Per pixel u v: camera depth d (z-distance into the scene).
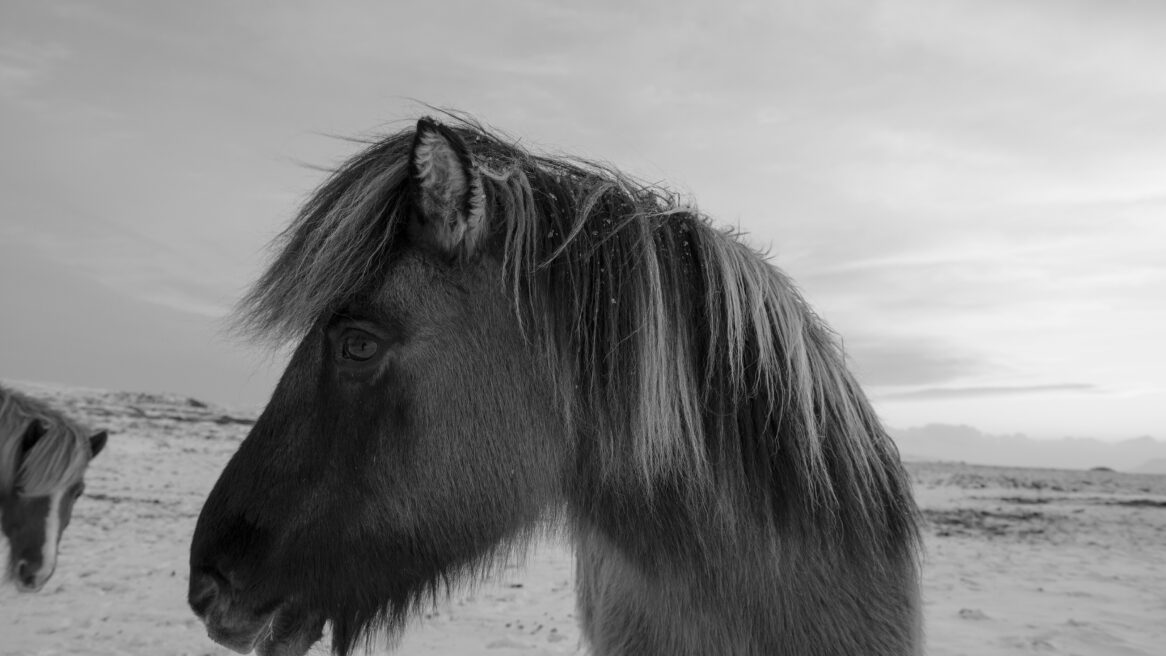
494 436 1.87
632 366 1.89
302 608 1.87
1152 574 10.36
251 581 1.83
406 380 1.84
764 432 1.92
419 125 1.69
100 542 9.96
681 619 1.95
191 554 1.91
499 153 2.08
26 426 5.77
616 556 2.01
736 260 2.06
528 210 1.94
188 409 38.66
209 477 18.81
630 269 1.93
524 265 1.91
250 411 41.19
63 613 6.39
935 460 75.19
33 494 5.75
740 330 1.93
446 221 1.81
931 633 6.53
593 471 1.93
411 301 1.85
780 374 1.97
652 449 1.87
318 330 1.91
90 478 16.86
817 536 1.90
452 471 1.85
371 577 1.87
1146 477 61.59
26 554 5.77
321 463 1.85
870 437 2.12
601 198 2.05
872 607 1.93
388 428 1.84
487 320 1.88
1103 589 8.97
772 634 1.91
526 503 1.90
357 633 1.92
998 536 14.91
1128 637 6.46
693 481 1.89
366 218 1.89
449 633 6.28
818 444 1.91
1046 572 10.34
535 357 1.90
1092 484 43.16
